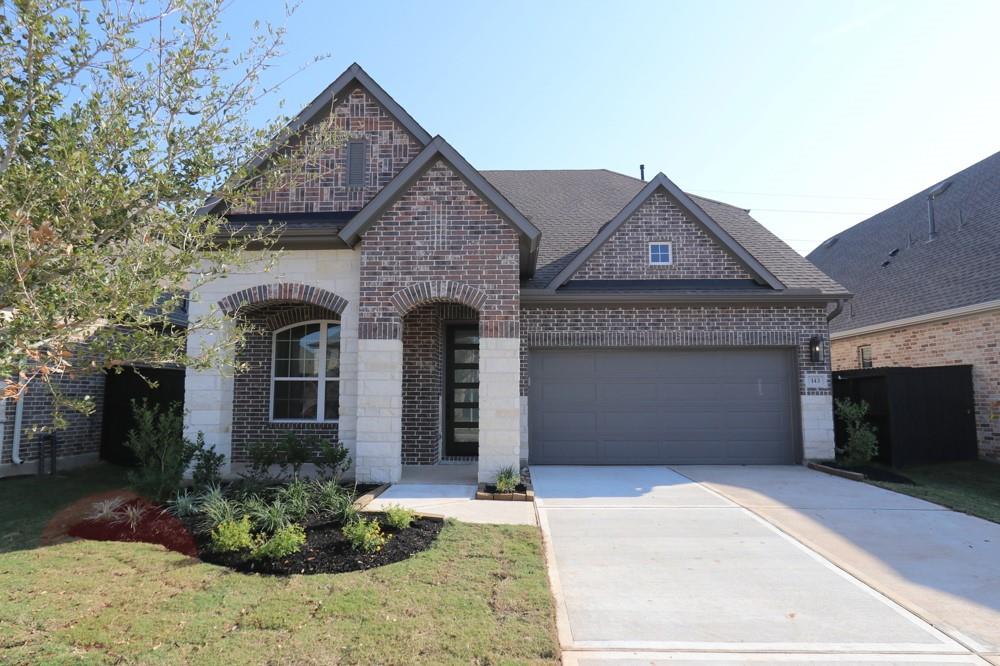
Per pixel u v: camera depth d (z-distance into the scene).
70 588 5.13
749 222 15.57
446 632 4.24
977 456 12.81
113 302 3.70
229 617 4.50
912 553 6.17
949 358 14.01
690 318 12.00
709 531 6.93
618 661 3.97
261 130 4.88
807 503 8.28
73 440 11.93
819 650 4.13
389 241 10.04
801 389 11.84
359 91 11.68
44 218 3.63
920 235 18.03
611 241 12.82
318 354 11.98
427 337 12.09
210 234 4.66
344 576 5.33
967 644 4.22
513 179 17.98
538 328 12.00
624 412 11.98
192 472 9.57
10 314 3.70
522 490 8.88
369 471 9.73
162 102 4.40
